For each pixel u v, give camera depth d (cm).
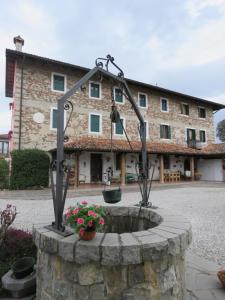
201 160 2120
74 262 190
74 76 1524
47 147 1386
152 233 211
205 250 404
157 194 1095
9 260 320
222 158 1950
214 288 277
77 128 1507
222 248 412
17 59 1342
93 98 1586
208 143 2238
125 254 179
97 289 186
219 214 679
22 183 1215
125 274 187
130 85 1741
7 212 352
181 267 221
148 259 185
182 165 2053
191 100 2138
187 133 2092
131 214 332
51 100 1427
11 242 335
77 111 1516
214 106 2317
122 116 1702
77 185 1366
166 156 1936
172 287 204
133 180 1639
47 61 1362
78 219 191
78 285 189
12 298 259
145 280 190
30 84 1370
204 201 895
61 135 233
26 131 1331
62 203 220
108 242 188
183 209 747
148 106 1847
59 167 227
